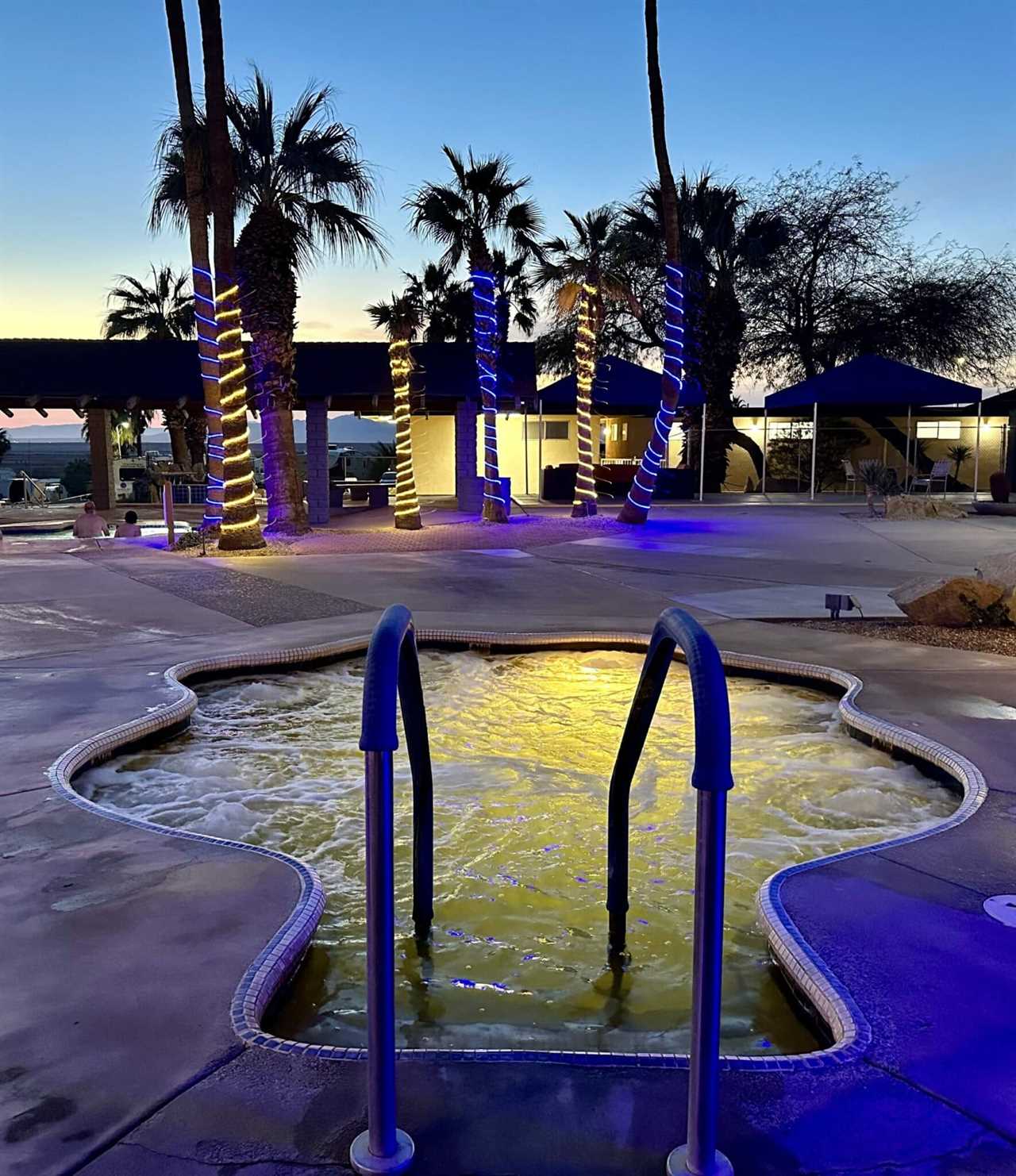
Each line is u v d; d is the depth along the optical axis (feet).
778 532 57.06
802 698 22.09
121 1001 8.74
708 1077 6.25
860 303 109.09
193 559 45.70
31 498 98.07
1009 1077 7.70
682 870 13.64
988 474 96.43
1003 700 19.92
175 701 19.89
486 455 61.41
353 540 53.16
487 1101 7.39
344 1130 7.04
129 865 11.94
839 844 14.26
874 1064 7.84
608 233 66.69
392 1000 6.57
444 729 20.38
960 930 10.26
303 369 66.13
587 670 25.27
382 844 6.43
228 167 47.06
